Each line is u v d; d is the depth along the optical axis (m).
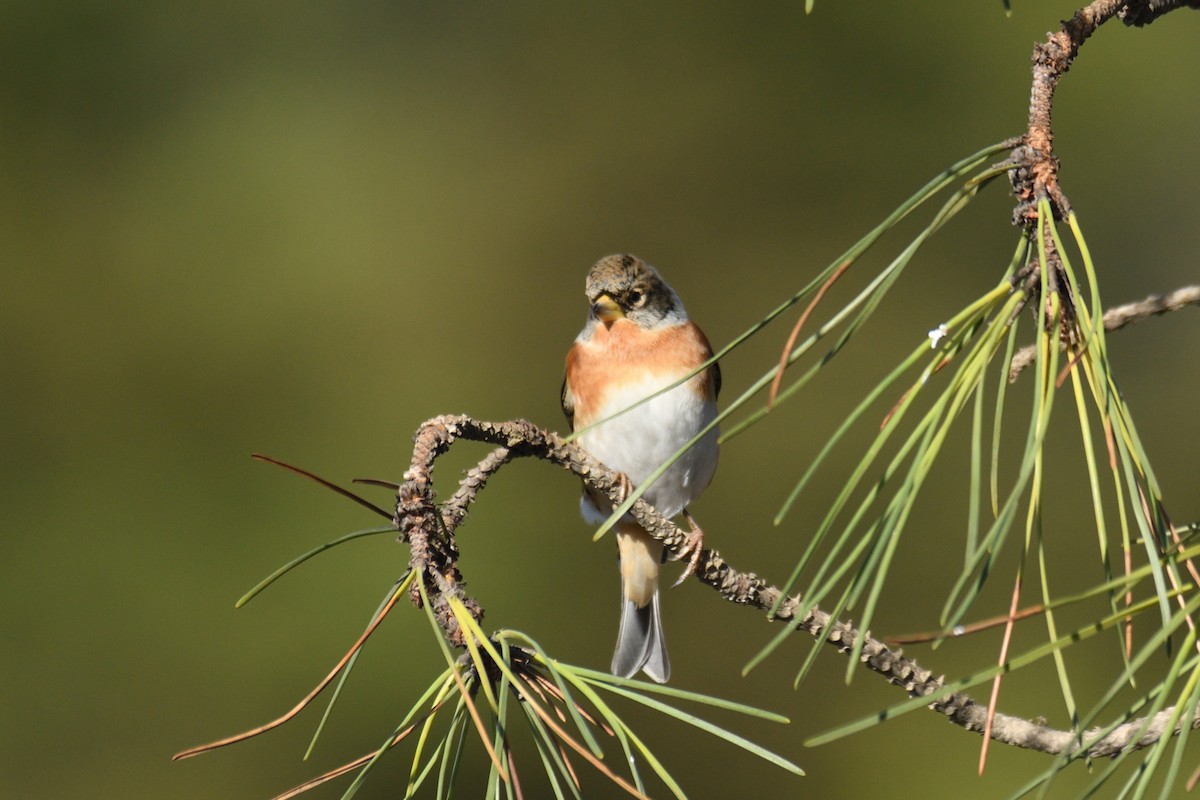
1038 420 2.12
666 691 2.44
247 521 13.55
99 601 12.79
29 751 12.07
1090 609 11.61
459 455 13.74
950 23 15.21
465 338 15.46
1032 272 2.38
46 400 14.41
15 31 16.11
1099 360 2.15
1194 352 13.59
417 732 11.84
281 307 15.41
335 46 17.00
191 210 15.83
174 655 12.45
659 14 16.25
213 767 12.00
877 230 2.32
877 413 13.67
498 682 2.80
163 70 16.55
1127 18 3.23
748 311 15.22
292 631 12.48
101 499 13.69
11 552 13.06
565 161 16.27
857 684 11.91
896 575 12.28
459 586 2.90
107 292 15.17
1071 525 12.02
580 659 13.05
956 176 2.43
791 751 11.85
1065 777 10.15
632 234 15.79
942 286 14.45
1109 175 14.54
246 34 16.77
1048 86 2.70
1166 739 2.08
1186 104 14.61
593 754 2.42
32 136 15.94
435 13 16.97
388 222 16.05
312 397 14.88
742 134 15.82
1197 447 13.15
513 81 16.62
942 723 11.21
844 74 15.55
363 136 16.52
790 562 13.28
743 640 12.45
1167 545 2.20
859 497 13.23
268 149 16.34
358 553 12.95
